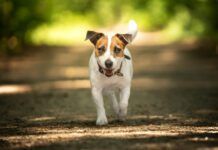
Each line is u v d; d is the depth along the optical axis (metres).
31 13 29.64
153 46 32.62
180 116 9.91
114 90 8.91
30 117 9.95
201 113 10.38
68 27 40.44
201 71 19.75
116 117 9.57
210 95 13.34
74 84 16.12
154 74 19.08
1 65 22.58
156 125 8.62
